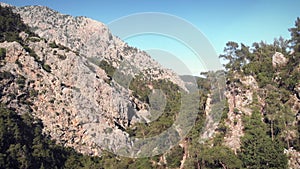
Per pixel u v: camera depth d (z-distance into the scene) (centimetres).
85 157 5334
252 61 7962
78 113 6103
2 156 4528
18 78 6397
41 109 6269
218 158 4116
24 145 4922
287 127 5272
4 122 5203
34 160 4934
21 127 5425
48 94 6500
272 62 7581
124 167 4206
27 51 7294
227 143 4684
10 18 8288
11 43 6950
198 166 4097
